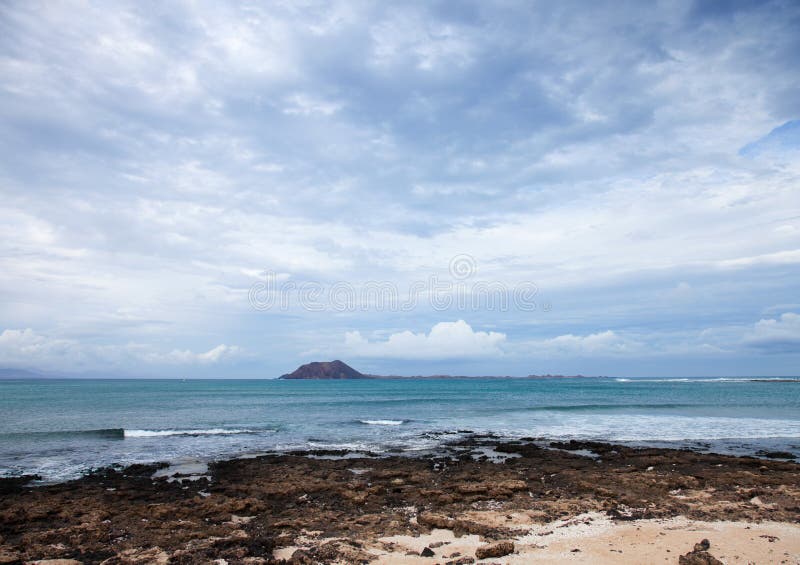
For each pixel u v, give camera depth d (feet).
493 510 42.11
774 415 131.85
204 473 60.90
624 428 105.40
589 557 31.01
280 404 185.47
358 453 75.66
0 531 38.14
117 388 381.81
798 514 40.16
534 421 119.85
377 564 30.30
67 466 66.74
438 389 378.53
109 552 33.14
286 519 39.47
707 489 49.21
